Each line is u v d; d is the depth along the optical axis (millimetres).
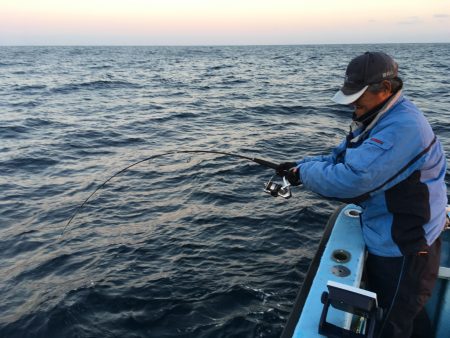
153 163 8586
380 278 2002
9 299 4145
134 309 3953
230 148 9688
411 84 23406
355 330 1783
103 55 81688
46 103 18297
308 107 15867
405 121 1728
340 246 2201
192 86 25922
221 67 45438
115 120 13953
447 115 13219
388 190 1835
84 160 8953
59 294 4184
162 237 5312
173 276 4453
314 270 2164
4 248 5137
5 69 40094
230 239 5230
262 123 12984
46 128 12531
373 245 1971
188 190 6941
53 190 7082
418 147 1722
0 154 9430
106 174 7906
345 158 1842
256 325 3725
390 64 1784
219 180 7383
